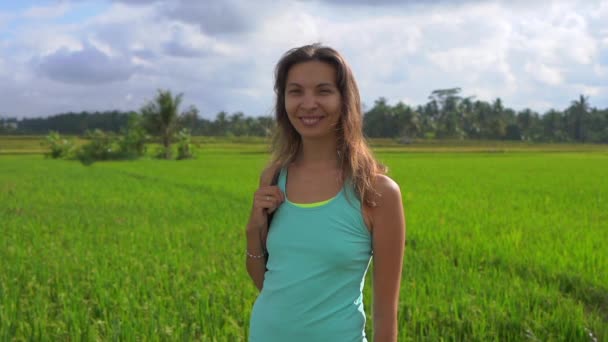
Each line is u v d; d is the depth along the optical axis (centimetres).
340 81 218
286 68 224
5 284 625
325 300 209
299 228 212
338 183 214
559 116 14638
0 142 10406
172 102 6172
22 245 915
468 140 12988
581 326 481
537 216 1223
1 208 1471
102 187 2172
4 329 470
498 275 699
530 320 505
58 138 5906
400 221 213
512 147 10062
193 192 1956
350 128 216
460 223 1120
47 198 1739
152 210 1438
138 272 685
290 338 210
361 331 214
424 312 523
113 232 1063
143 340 454
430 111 15538
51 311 545
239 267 718
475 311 514
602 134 14162
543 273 702
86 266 729
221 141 10669
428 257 805
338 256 208
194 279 672
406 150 8038
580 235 966
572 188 2000
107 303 555
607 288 630
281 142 235
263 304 220
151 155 6159
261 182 239
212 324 490
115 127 16338
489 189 1962
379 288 215
